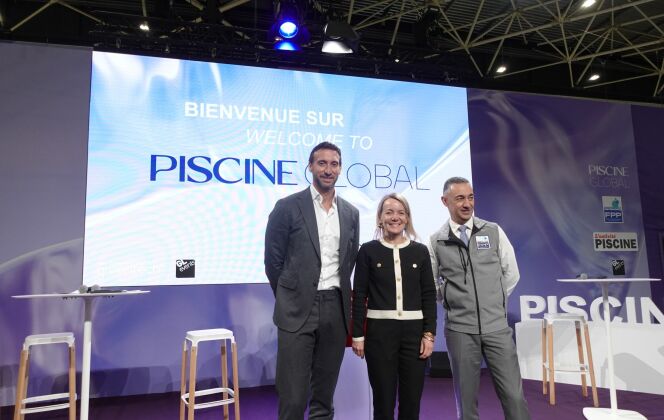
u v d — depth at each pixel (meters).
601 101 5.32
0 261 3.61
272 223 2.27
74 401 2.89
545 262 4.93
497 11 6.05
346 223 2.28
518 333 4.20
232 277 3.99
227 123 4.15
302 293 2.11
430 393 3.75
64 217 3.77
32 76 3.83
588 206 5.11
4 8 5.58
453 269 2.39
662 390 3.53
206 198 4.01
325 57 4.68
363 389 2.58
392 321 2.10
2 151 3.70
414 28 5.68
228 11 6.02
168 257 3.87
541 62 7.68
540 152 5.07
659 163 5.38
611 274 5.05
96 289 2.36
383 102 4.58
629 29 6.55
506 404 2.22
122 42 4.36
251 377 4.07
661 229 5.27
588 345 3.46
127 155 3.89
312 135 4.34
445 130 4.71
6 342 3.58
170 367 3.90
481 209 4.84
